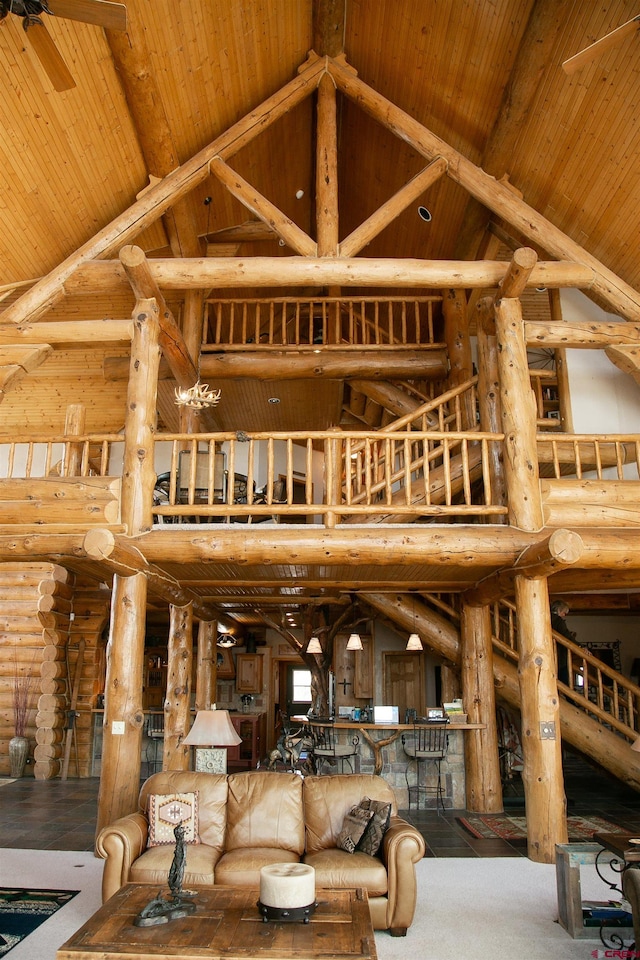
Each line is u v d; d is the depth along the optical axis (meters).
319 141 7.80
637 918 3.28
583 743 8.09
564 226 7.97
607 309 8.89
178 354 7.98
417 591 8.17
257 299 9.52
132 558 6.03
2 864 5.49
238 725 11.75
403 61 7.90
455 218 9.59
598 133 6.74
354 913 3.18
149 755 9.95
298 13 7.72
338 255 7.29
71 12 4.12
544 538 6.18
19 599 10.62
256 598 9.52
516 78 6.61
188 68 7.12
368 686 11.30
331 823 4.66
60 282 7.22
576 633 12.52
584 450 8.91
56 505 6.29
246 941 2.86
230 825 4.66
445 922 4.34
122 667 6.12
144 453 6.48
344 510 6.43
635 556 6.01
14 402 11.96
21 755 9.93
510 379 6.74
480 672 8.12
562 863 4.29
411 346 9.36
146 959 2.75
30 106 6.20
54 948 3.87
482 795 7.76
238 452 12.27
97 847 4.27
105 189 7.54
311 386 10.14
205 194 9.00
